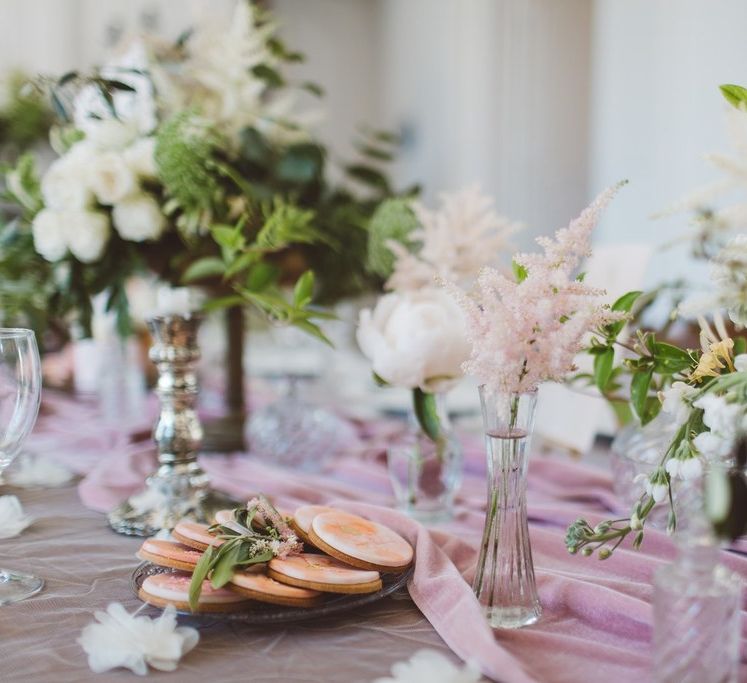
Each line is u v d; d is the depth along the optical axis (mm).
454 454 947
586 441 1172
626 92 2625
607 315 608
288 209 1095
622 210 2670
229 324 1301
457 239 955
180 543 697
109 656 579
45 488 1092
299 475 1148
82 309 1178
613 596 652
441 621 633
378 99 4281
